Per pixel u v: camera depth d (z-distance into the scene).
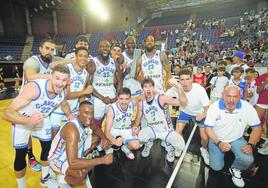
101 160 1.89
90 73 3.18
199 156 3.24
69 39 17.88
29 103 2.02
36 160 2.87
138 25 21.86
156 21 22.14
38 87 1.98
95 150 3.18
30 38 16.33
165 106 2.97
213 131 2.71
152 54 3.74
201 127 3.04
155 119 3.00
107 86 3.43
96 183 2.56
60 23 18.38
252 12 15.94
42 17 17.25
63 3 17.16
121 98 2.78
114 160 3.11
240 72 4.05
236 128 2.56
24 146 2.20
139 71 3.88
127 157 3.20
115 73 3.55
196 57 12.61
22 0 15.60
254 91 4.32
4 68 11.91
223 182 2.58
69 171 1.90
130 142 3.01
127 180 2.62
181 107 3.37
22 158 2.22
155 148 3.52
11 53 14.59
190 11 21.47
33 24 16.83
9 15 15.34
